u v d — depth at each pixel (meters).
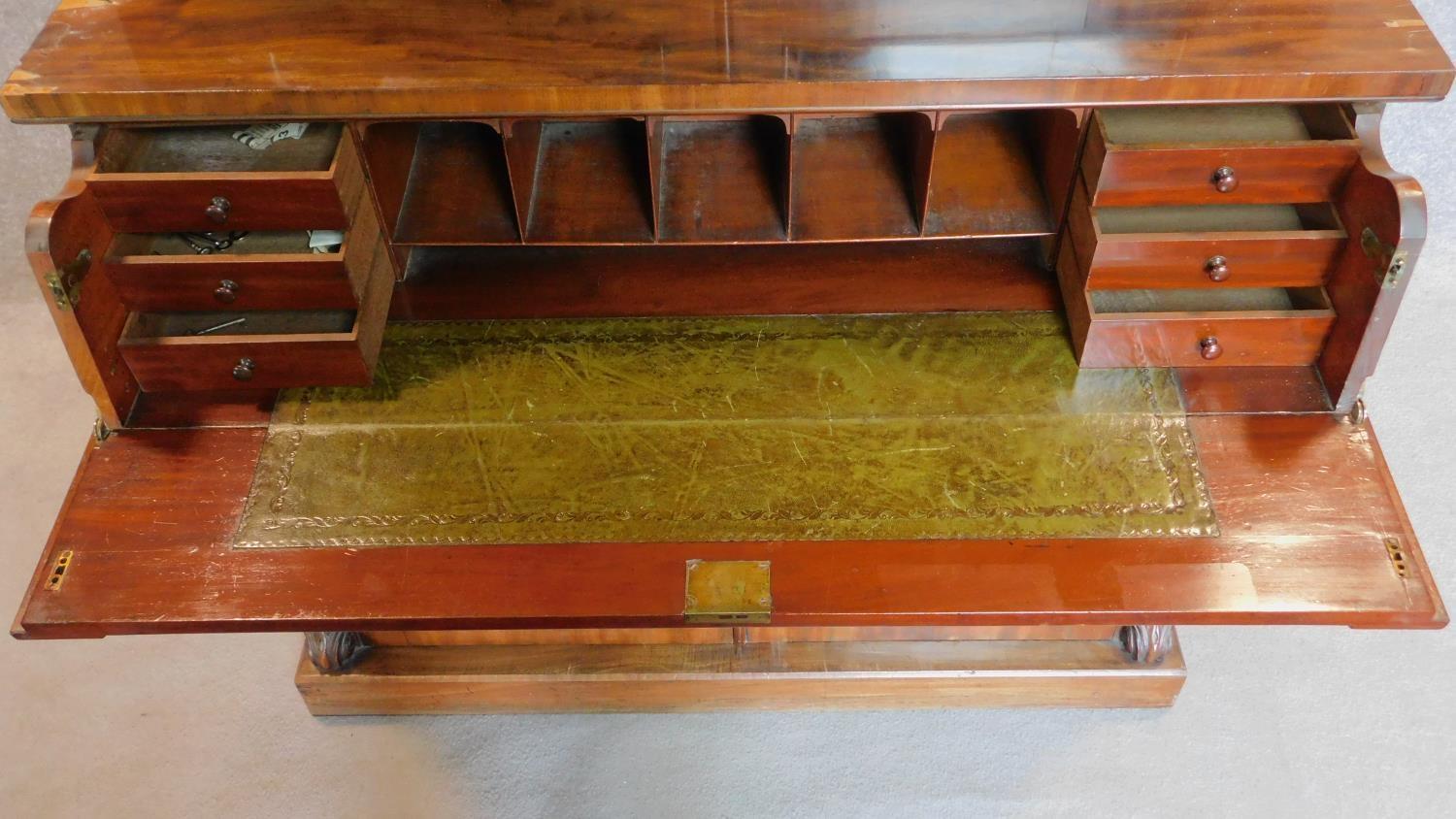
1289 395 1.66
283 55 1.57
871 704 2.05
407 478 1.59
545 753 2.03
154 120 1.56
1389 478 1.57
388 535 1.54
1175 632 1.99
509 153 1.61
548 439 1.63
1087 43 1.56
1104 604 1.46
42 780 2.00
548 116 1.56
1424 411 2.43
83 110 1.53
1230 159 1.55
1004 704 2.05
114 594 1.49
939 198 1.76
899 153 1.79
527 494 1.57
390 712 2.07
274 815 1.96
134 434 1.64
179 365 1.64
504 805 1.98
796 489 1.57
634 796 1.98
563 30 1.60
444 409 1.67
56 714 2.08
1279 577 1.48
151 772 2.01
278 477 1.60
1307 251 1.59
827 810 1.96
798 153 1.79
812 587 1.48
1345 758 1.98
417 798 1.99
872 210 1.75
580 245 1.73
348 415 1.66
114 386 1.62
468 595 1.49
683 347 1.74
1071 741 2.02
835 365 1.71
